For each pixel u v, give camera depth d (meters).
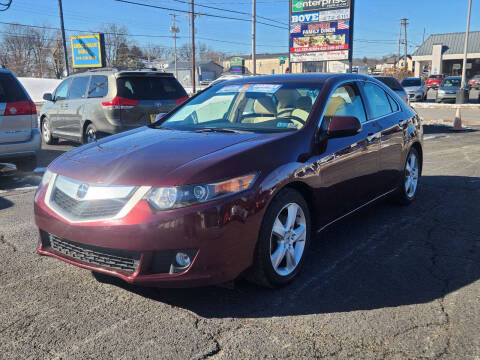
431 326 2.74
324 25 20.88
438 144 10.74
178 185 2.74
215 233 2.75
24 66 73.56
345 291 3.20
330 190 3.66
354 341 2.58
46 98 10.22
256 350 2.49
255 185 2.93
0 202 5.52
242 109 4.06
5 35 71.69
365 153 4.13
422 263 3.70
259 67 97.69
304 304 3.01
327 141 3.66
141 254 2.73
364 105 4.44
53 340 2.58
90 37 38.12
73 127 9.68
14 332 2.66
